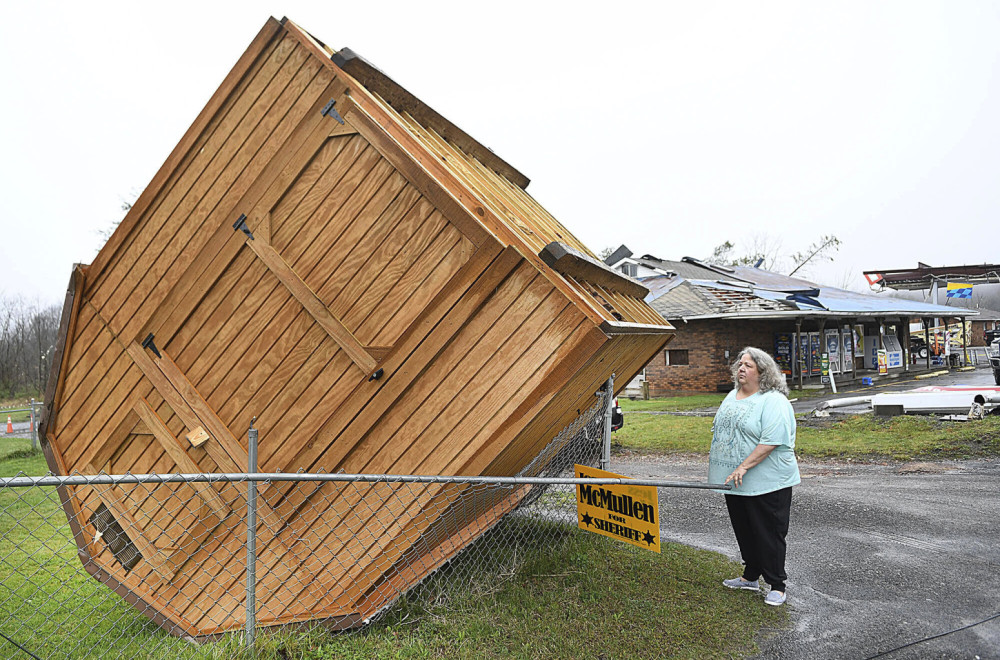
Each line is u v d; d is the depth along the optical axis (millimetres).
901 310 24047
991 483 7887
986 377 22797
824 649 3723
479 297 3803
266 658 3574
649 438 12977
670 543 5836
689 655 3645
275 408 4266
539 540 5566
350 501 4098
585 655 3615
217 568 4383
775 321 22453
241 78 4254
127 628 4273
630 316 4773
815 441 11250
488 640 3805
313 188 4156
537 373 3682
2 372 48438
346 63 4074
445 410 3900
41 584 5086
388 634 3885
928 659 3598
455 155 5035
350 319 4082
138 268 4559
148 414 4555
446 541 4699
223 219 4328
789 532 6168
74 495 4816
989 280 32469
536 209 5918
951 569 5031
